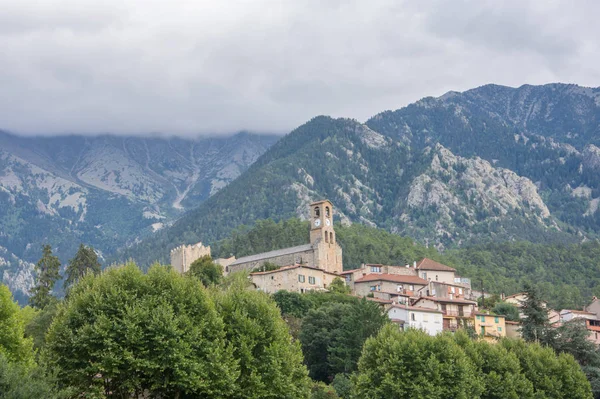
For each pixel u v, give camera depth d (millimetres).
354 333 164375
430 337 146875
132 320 105812
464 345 152375
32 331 151875
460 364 140125
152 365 102188
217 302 120375
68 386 97375
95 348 103250
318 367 166500
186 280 117938
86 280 115438
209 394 105000
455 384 138750
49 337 105375
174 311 111625
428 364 138125
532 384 151125
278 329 119688
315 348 169375
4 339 108312
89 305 108562
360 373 142125
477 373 146000
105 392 105438
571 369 156125
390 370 138500
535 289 198375
